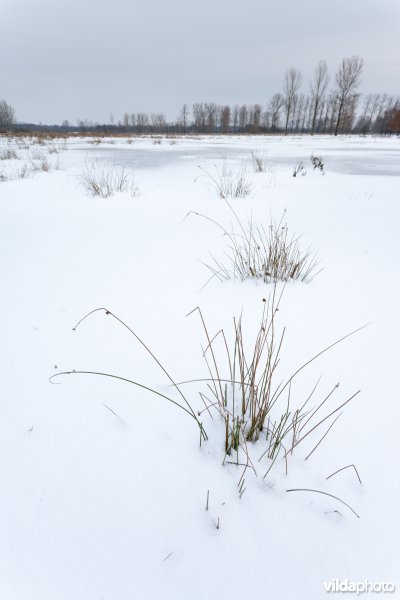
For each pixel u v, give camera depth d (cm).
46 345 144
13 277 218
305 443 96
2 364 132
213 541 73
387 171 804
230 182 571
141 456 92
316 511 79
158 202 469
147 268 230
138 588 65
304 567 69
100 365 130
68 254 262
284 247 229
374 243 273
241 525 76
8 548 71
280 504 80
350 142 2405
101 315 169
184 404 111
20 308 177
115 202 471
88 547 72
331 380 120
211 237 298
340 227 321
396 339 144
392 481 85
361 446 95
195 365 129
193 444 96
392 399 111
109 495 82
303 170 792
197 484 85
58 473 88
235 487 84
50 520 77
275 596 64
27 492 83
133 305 179
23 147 1541
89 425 103
